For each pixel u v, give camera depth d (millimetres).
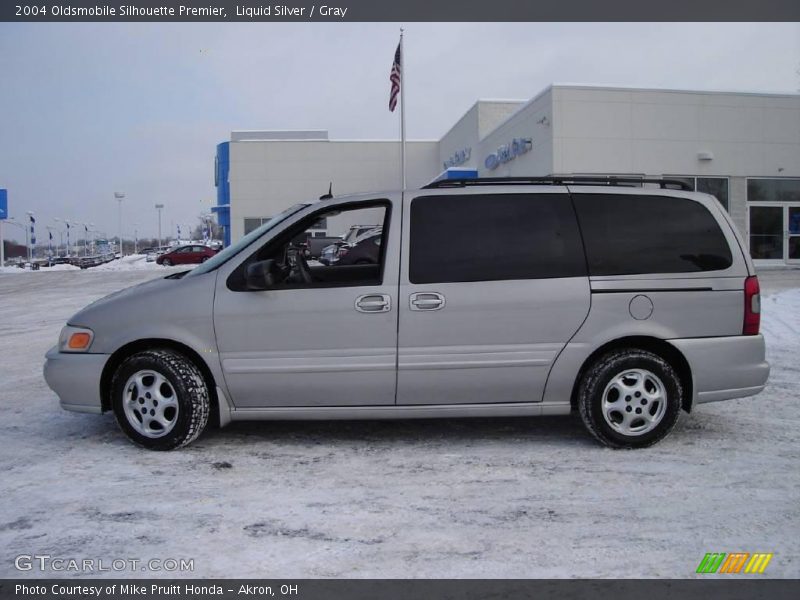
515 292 4746
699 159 22688
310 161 44188
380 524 3691
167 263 43500
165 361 4793
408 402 4844
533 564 3248
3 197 47562
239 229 44312
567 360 4785
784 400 6227
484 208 4906
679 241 4902
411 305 4730
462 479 4332
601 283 4785
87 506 3947
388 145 44375
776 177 23094
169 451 4910
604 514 3785
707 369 4816
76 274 35000
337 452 4891
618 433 4801
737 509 3830
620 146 22359
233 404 4891
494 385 4801
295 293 4785
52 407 6320
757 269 21656
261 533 3592
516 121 26312
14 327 12805
